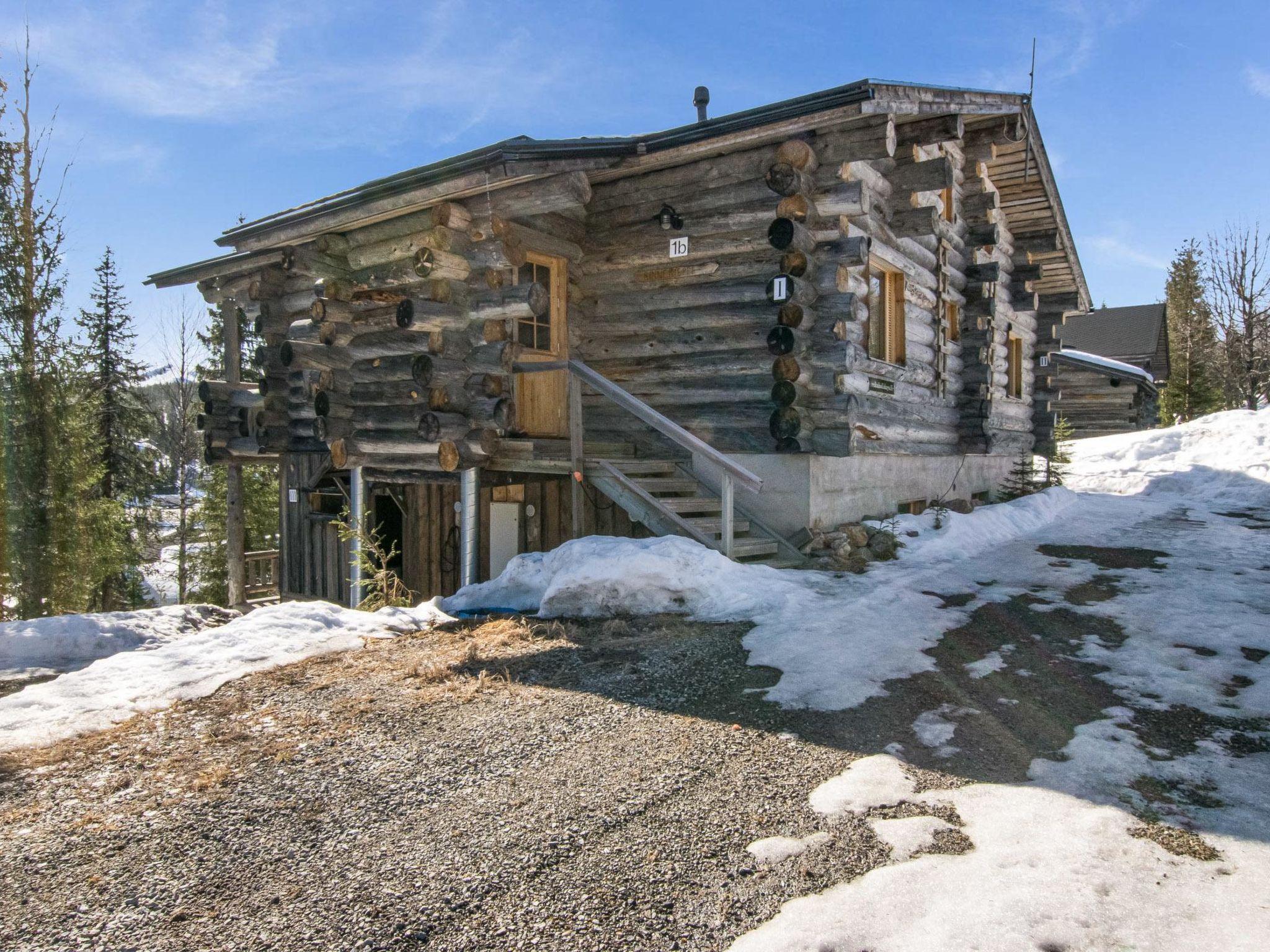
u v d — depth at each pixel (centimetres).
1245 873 254
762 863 266
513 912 243
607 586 599
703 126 729
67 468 1304
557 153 698
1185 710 394
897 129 821
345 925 238
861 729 376
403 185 752
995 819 291
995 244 1092
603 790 321
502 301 744
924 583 666
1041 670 456
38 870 272
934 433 1019
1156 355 2922
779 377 748
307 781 335
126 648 529
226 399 1218
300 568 1151
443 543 964
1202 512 1059
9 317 1310
